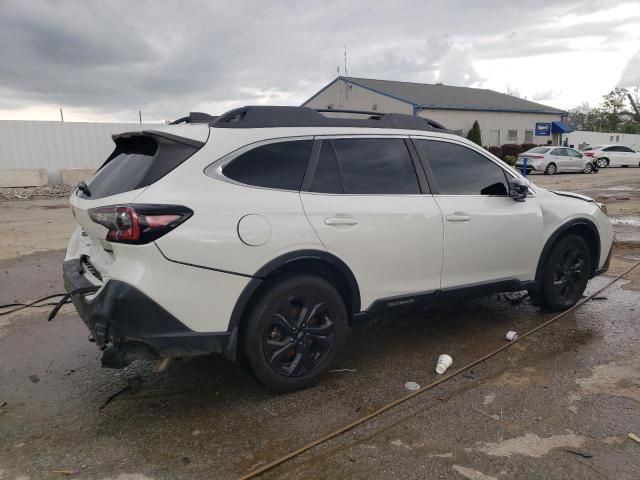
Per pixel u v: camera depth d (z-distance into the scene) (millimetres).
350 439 3027
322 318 3641
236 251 3156
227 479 2688
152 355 3053
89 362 4176
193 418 3285
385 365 4039
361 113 4289
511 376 3805
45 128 22188
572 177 24938
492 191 4469
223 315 3178
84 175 22359
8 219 12383
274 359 3432
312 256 3426
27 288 6305
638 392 3516
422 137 4180
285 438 3043
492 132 37000
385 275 3799
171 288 2998
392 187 3885
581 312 5211
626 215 11836
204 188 3148
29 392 3672
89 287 3232
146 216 2932
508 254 4488
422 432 3084
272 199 3342
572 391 3551
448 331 4766
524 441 2975
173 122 4176
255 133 3443
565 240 4969
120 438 3070
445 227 4039
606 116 66438
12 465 2826
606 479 2639
